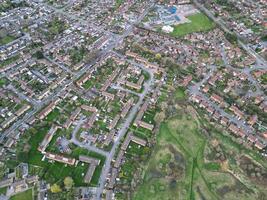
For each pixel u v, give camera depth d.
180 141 184.62
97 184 161.12
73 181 160.25
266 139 189.88
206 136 187.88
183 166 172.00
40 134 181.75
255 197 160.62
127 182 162.62
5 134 181.88
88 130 186.38
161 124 193.12
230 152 180.75
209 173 169.88
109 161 171.75
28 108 196.88
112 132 185.38
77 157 171.88
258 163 176.62
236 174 170.25
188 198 159.00
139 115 196.25
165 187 162.12
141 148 179.62
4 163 166.50
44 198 153.00
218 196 160.50
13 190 155.38
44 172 163.62
